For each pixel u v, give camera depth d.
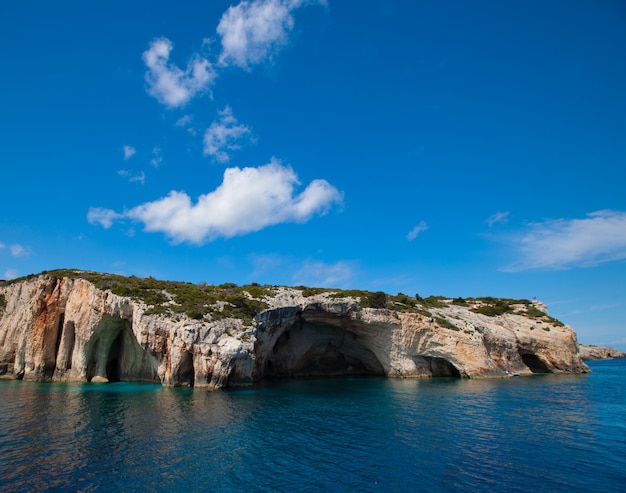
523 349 78.31
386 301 75.12
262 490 19.41
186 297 61.59
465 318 78.50
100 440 27.44
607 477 20.92
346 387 56.16
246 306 61.88
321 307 68.81
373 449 25.78
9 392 49.22
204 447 26.00
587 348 183.25
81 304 62.00
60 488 19.53
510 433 29.59
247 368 55.25
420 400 44.19
